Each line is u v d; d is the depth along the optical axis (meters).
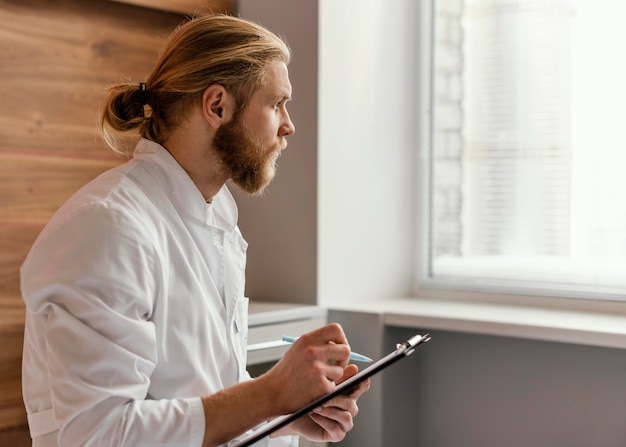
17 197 2.22
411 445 2.73
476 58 2.87
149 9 2.54
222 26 1.51
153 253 1.36
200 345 1.45
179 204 1.50
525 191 2.79
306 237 2.66
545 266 2.75
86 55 2.38
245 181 1.55
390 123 2.90
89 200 1.38
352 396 1.51
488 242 2.87
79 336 1.27
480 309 2.68
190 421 1.29
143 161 1.51
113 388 1.27
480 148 2.87
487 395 2.65
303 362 1.34
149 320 1.38
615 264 2.63
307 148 2.65
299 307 2.57
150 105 1.54
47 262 1.33
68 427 1.26
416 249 3.00
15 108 2.21
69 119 2.34
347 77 2.72
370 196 2.84
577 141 2.69
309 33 2.63
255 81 1.50
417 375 2.76
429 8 2.97
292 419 1.27
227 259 1.58
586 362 2.48
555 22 2.71
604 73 2.64
